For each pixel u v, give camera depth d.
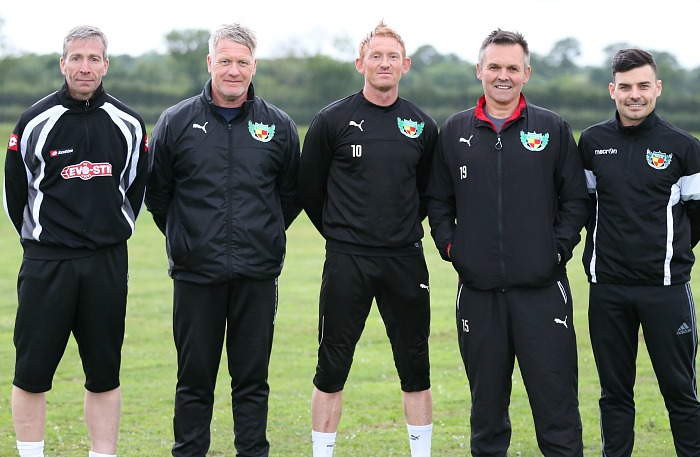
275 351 9.35
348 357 5.09
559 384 4.65
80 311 4.79
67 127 4.66
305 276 14.34
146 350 9.38
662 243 4.82
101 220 4.71
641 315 4.91
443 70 53.66
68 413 6.88
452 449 5.96
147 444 6.09
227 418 6.84
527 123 4.74
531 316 4.66
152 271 14.70
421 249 5.12
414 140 4.97
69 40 4.63
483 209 4.70
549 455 4.66
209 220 4.82
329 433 5.14
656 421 6.57
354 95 5.04
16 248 16.95
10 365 8.47
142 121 4.86
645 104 4.80
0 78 49.97
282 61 49.97
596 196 4.98
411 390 5.21
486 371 4.73
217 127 4.88
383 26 4.94
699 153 4.86
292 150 5.09
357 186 4.94
